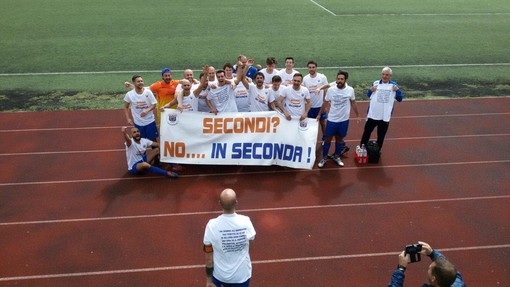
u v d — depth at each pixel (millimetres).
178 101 8203
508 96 12281
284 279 5727
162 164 8641
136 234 6562
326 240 6469
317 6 23078
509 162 8805
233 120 8281
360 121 10711
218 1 23797
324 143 8578
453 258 6129
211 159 8367
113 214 7031
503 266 5988
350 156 9039
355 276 5797
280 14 21250
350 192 7723
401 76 13797
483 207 7312
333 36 17859
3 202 7324
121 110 11156
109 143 9477
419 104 11711
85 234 6555
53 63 14305
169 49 15922
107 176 8164
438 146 9469
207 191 7707
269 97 8305
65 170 8359
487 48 16641
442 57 15602
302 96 8180
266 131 8328
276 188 7836
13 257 6070
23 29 17875
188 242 6398
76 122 10453
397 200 7496
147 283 5637
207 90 8320
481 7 23453
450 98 12125
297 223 6855
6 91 12172
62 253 6156
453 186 7941
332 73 13945
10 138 9625
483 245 6398
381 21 20312
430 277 3619
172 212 7098
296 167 8336
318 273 5836
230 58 15164
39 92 12172
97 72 13672
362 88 12828
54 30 17812
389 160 8883
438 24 19938
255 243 6383
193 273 5809
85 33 17531
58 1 23062
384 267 5957
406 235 6594
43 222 6820
